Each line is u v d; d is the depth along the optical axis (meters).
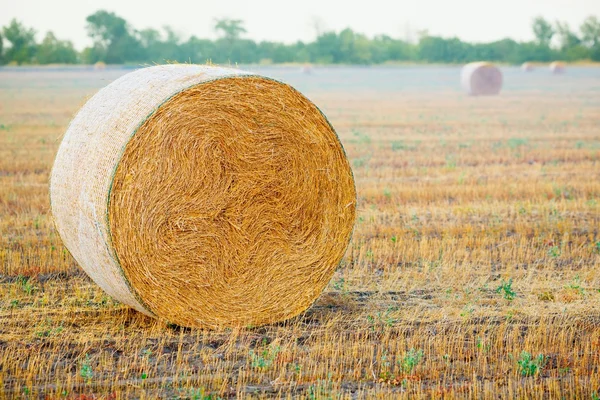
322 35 95.50
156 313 6.82
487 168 16.53
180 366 6.20
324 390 5.75
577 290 8.16
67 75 61.09
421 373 6.11
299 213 7.26
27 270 8.72
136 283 6.67
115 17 85.25
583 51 98.81
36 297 7.81
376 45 98.88
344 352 6.52
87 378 5.87
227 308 7.07
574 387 5.86
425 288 8.38
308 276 7.39
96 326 7.04
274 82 7.01
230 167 6.91
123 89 7.00
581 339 6.79
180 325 6.95
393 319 7.33
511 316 7.41
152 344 6.65
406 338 6.84
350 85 51.44
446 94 42.56
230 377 6.01
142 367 6.13
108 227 6.47
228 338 6.86
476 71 42.06
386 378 6.02
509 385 5.82
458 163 17.27
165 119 6.58
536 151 19.02
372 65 96.38
